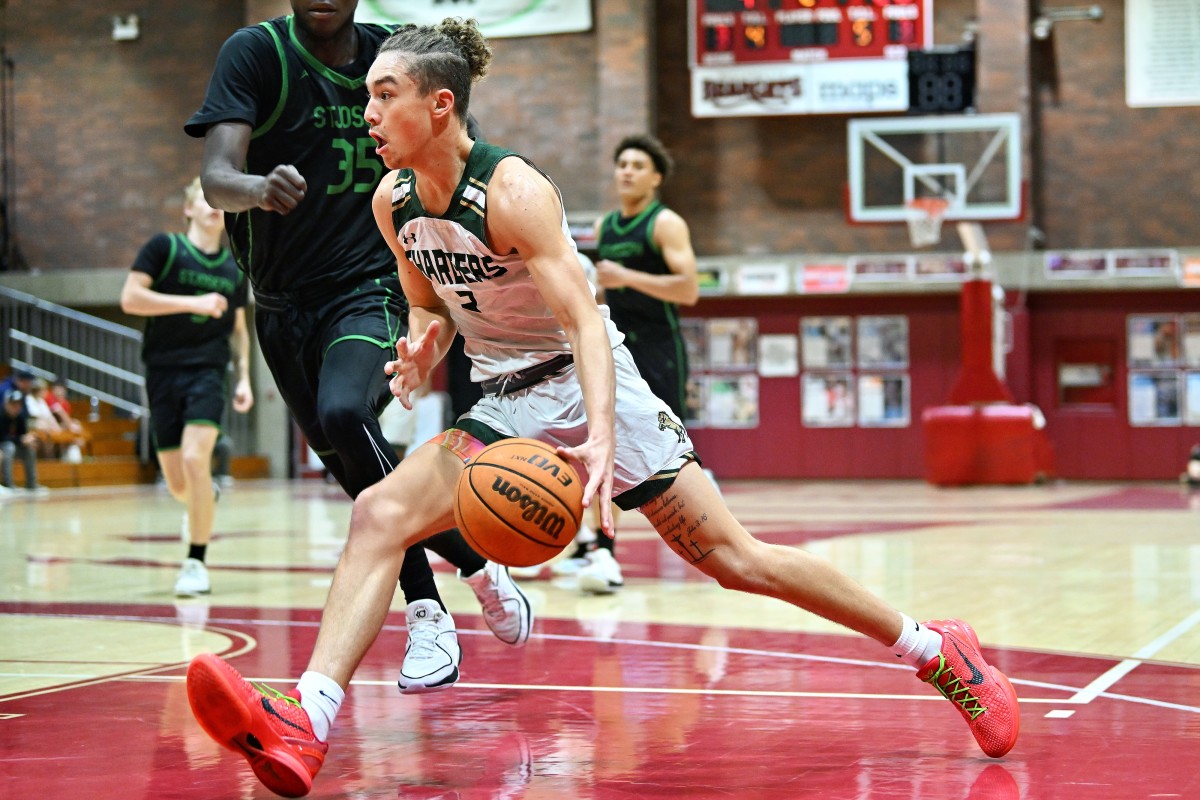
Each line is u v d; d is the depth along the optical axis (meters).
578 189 22.50
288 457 23.45
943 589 6.96
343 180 4.35
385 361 4.11
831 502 16.03
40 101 24.33
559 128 22.52
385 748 3.44
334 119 4.35
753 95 22.19
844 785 2.98
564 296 3.06
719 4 22.19
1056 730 3.57
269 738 2.77
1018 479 19.56
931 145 21.23
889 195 21.30
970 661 3.26
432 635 3.73
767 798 2.87
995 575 7.63
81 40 24.16
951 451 19.77
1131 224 21.88
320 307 4.36
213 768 3.20
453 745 3.47
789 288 22.22
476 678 4.49
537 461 2.89
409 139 3.08
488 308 3.32
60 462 20.27
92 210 24.19
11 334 23.38
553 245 3.07
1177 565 8.20
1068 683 4.28
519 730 3.65
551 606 6.54
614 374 3.04
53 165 24.30
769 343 22.89
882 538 10.34
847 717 3.78
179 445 7.25
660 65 22.75
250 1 23.27
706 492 3.24
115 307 23.91
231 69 4.22
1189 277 21.30
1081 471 22.03
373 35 4.48
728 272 22.38
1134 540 10.14
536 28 22.42
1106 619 5.82
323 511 14.91
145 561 9.13
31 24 24.31
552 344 3.37
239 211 3.90
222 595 7.11
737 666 4.69
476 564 3.94
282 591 7.31
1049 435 22.16
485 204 3.10
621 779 3.07
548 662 4.81
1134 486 20.53
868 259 21.98
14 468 19.36
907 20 21.70
